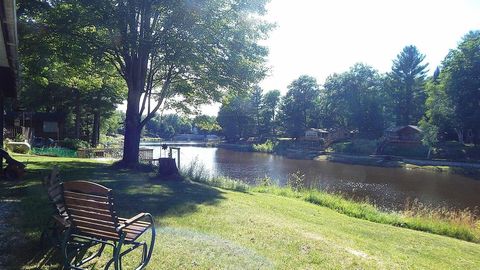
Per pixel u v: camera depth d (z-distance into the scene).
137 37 15.42
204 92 19.92
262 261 5.54
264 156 61.06
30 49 15.50
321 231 8.30
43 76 20.25
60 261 4.90
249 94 19.70
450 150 56.19
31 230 6.08
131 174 15.38
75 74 20.34
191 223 7.57
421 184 32.44
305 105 91.81
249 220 8.23
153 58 18.78
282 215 10.08
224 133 104.31
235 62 17.12
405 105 81.25
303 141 83.75
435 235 11.08
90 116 53.81
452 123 55.75
